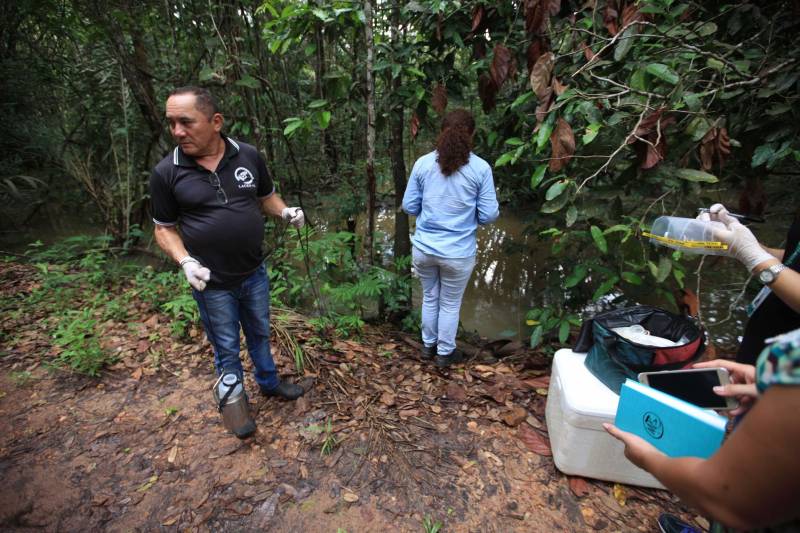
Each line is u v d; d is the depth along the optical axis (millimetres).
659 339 2131
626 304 3387
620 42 2160
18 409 2533
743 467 586
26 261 5160
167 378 2812
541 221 4402
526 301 4922
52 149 6922
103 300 3828
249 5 3814
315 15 2883
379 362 3109
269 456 2182
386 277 3682
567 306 3795
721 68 2123
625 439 925
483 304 4879
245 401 2203
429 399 2682
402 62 3303
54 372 2879
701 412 1057
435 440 2322
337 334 3439
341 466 2129
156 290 3932
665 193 2365
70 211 7301
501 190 4230
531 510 1920
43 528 1831
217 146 1860
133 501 1943
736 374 1228
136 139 6207
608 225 3295
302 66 5648
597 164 2697
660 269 2416
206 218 1875
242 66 3723
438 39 3088
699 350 1982
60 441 2291
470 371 3025
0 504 1932
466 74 4246
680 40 2148
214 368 2904
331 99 3211
